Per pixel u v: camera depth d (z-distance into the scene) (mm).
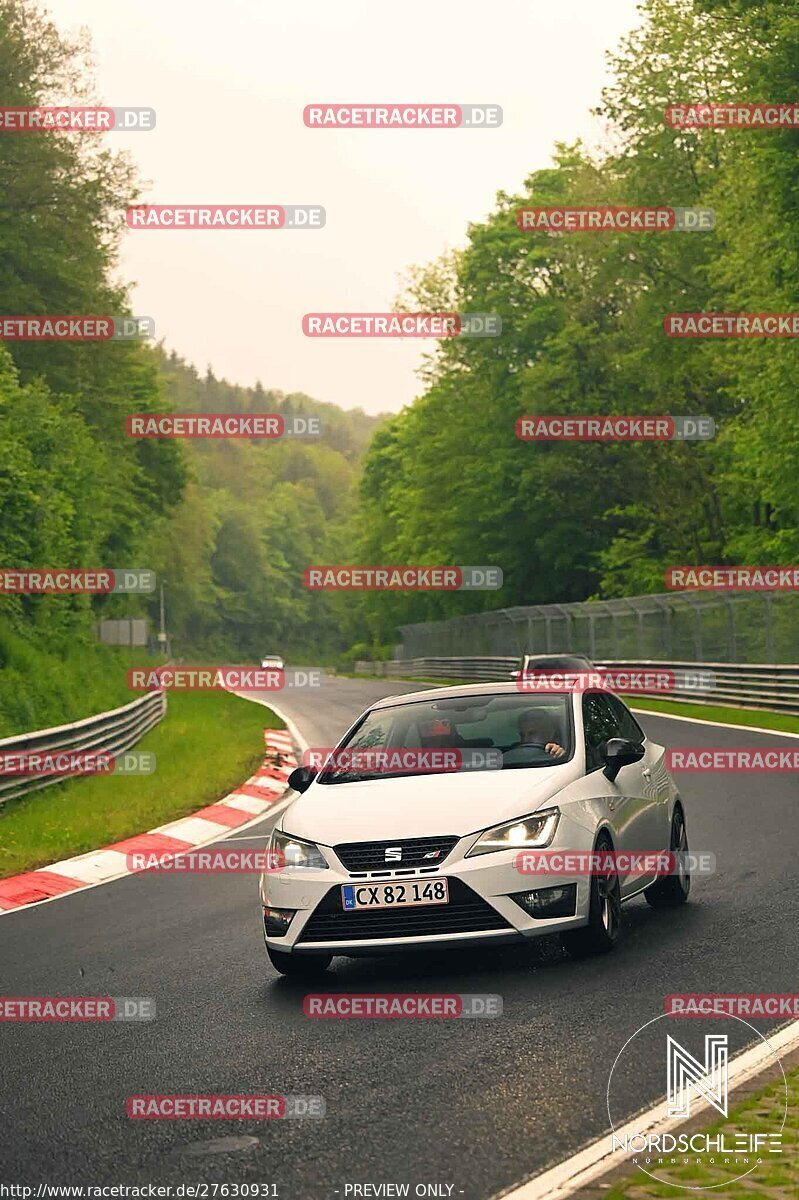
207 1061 11883
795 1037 11227
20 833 29109
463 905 14148
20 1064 12211
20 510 70312
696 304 87062
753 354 70562
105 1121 10258
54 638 72875
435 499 130875
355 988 14469
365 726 17219
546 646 92688
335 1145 9344
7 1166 9312
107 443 97375
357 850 14461
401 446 182125
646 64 84312
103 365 92125
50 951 17906
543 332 106500
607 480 106125
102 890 23344
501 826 14414
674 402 97375
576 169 103125
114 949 17750
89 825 30547
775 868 20297
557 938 16375
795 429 67875
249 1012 13703
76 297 87188
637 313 90125
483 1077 10727
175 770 43531
